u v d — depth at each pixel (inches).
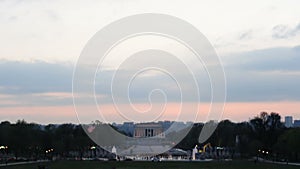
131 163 7426.2
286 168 6397.6
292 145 7623.0
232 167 6614.2
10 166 6333.7
